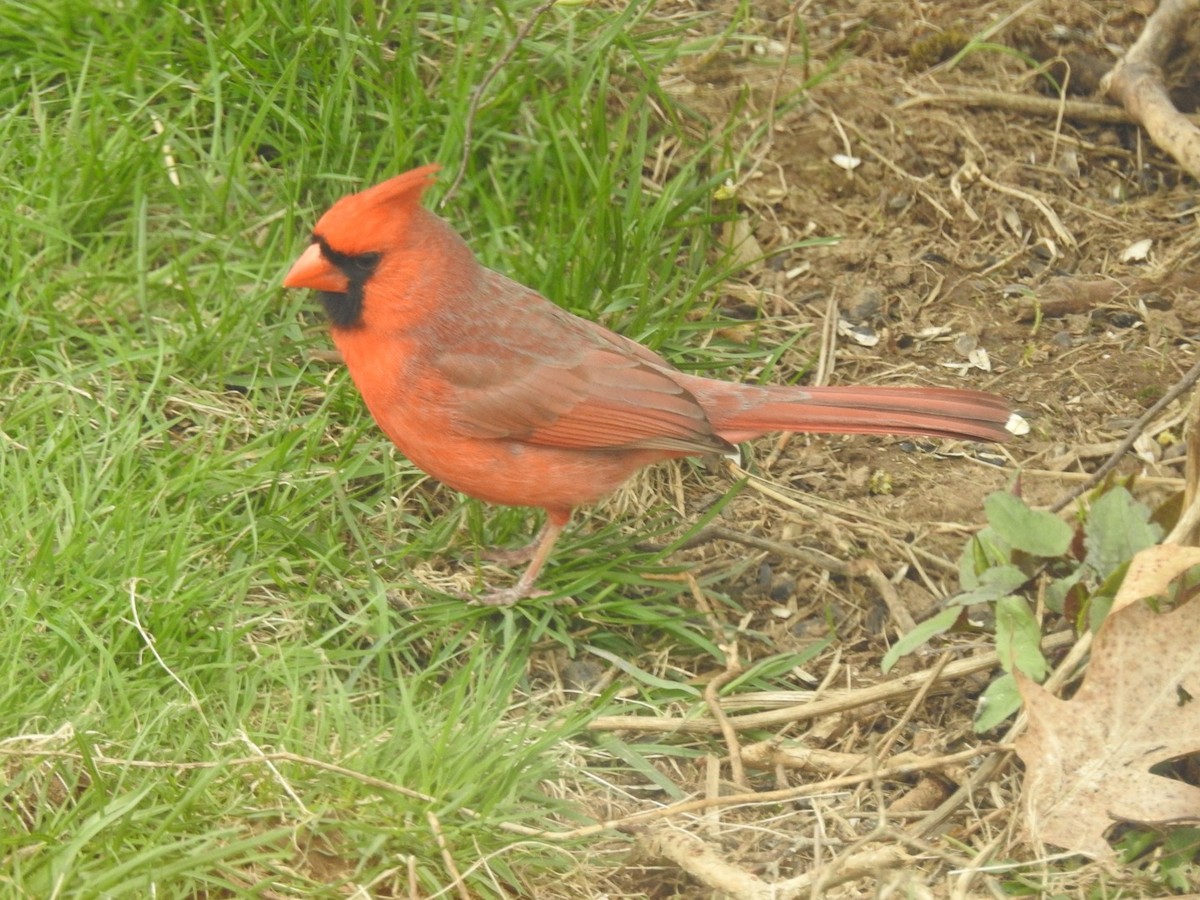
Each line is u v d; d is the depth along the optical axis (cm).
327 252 677
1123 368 887
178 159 881
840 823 634
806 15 1044
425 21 947
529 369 698
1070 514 784
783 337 904
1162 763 632
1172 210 973
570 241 855
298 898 559
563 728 657
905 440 861
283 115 883
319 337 833
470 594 733
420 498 791
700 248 920
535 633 723
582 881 605
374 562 746
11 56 888
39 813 565
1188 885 579
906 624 745
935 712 705
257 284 826
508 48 832
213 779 575
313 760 582
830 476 840
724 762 681
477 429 697
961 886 564
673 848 596
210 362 800
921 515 815
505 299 711
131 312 826
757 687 726
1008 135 999
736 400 742
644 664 738
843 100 996
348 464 774
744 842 633
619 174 934
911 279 936
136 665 648
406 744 628
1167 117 969
